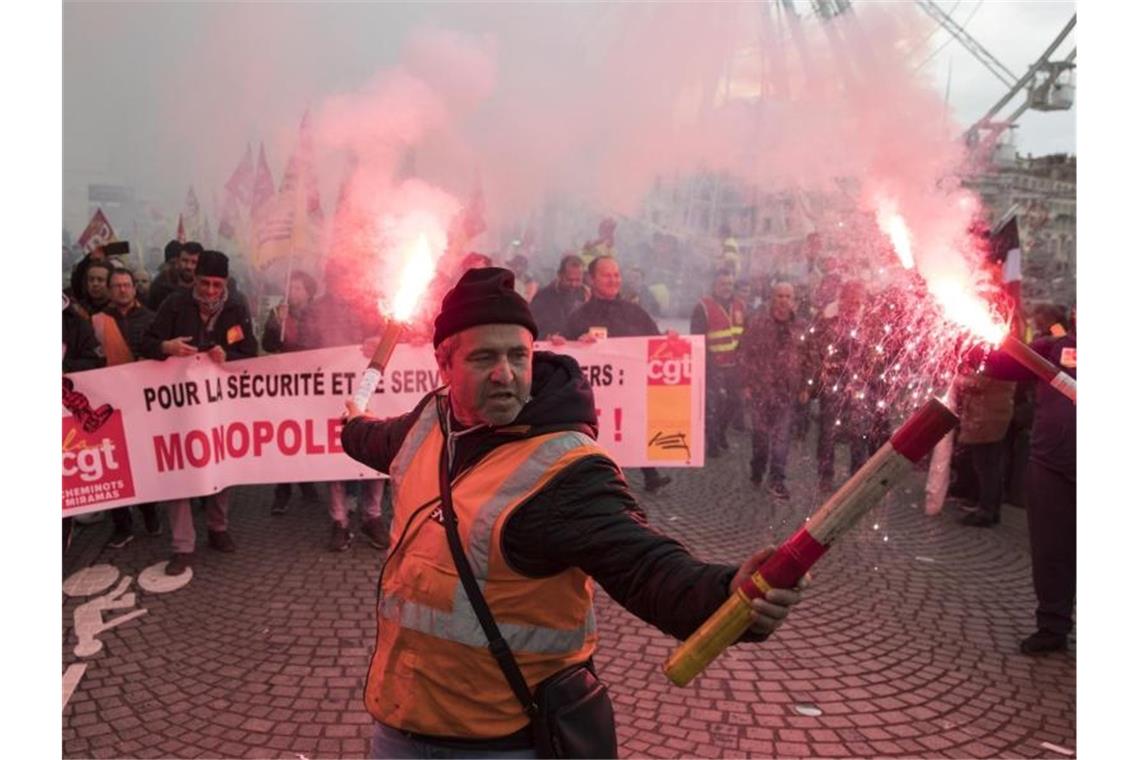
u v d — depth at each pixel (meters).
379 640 1.67
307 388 4.87
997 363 3.86
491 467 1.52
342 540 4.87
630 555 1.37
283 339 4.96
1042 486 3.79
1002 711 3.33
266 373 4.82
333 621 3.96
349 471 4.89
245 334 4.80
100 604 4.14
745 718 3.21
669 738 3.06
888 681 3.55
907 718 3.26
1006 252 5.75
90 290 4.59
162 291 5.07
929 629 4.07
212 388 4.68
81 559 4.71
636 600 1.37
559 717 1.51
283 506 5.56
